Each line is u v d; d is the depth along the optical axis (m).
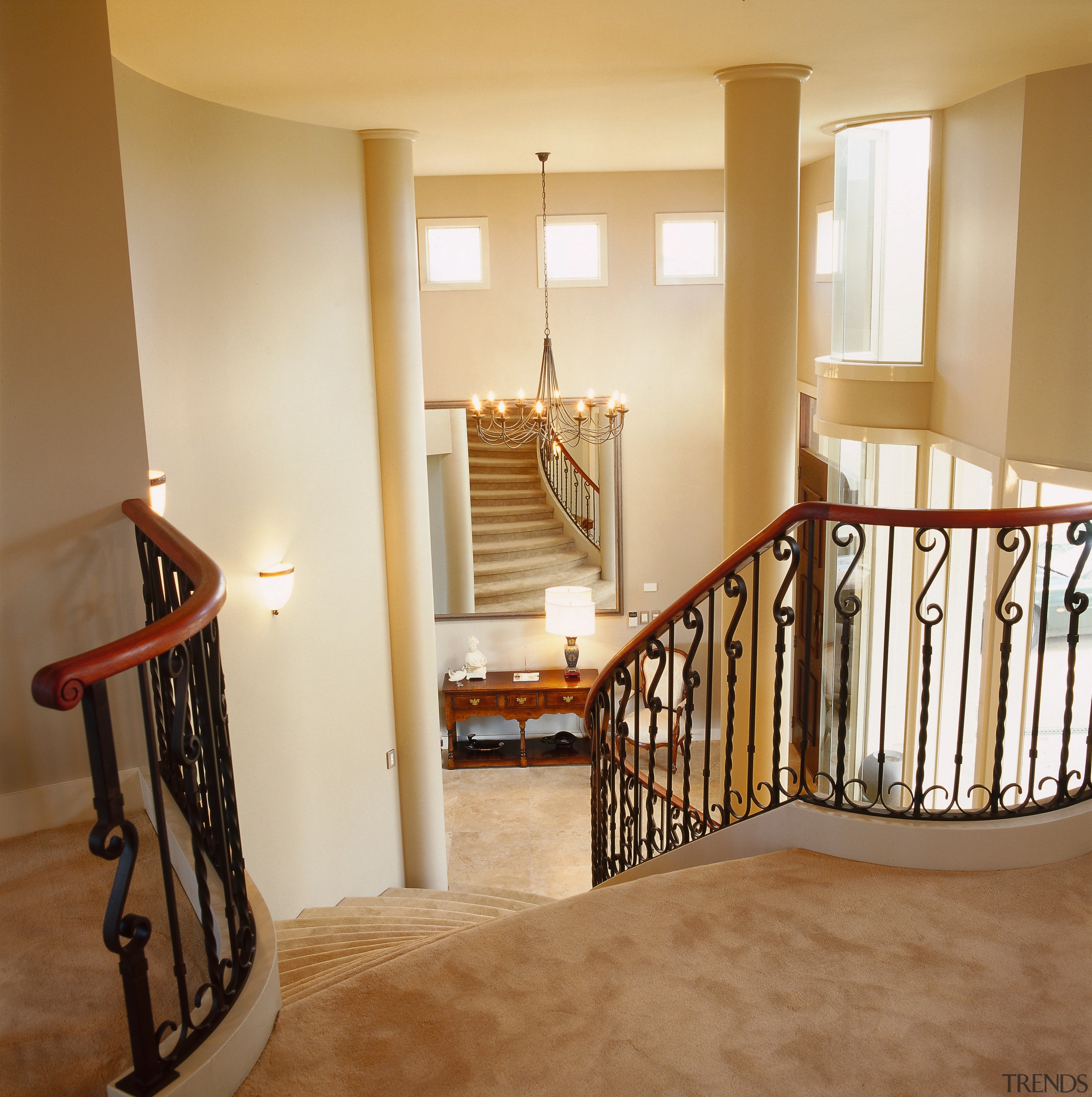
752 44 4.52
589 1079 1.97
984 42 4.52
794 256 5.17
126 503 3.08
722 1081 1.96
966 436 6.04
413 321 6.65
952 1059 2.01
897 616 6.82
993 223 5.60
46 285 3.01
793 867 2.73
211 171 5.20
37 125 2.95
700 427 9.52
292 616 5.94
